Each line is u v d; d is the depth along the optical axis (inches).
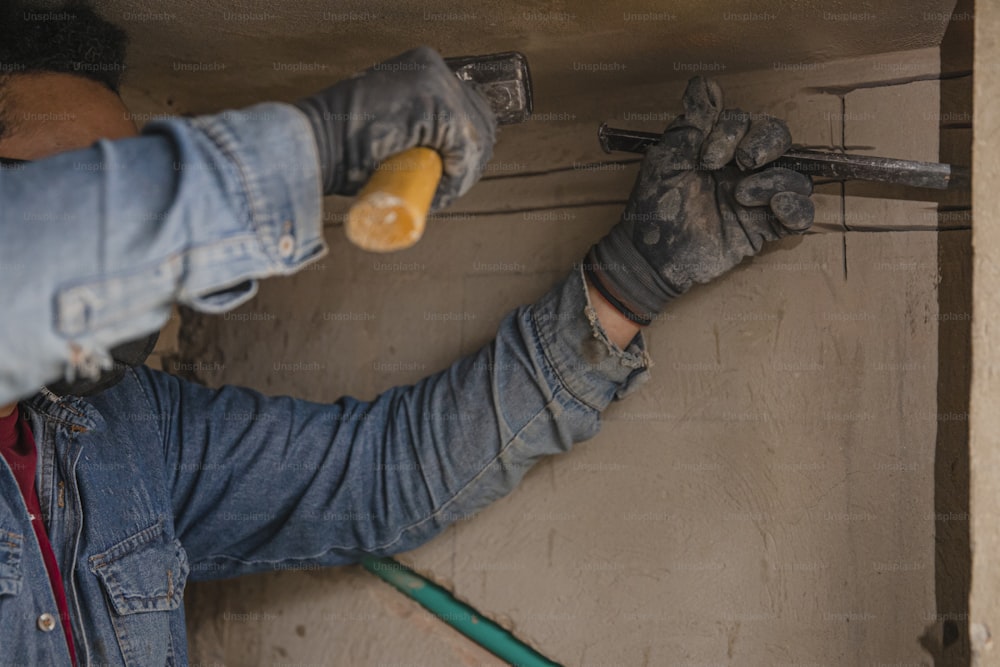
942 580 42.3
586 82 56.2
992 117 36.5
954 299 40.7
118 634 48.3
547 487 57.9
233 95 62.1
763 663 51.1
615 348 50.6
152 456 54.4
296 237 33.4
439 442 54.9
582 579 56.5
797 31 47.6
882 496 48.5
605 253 51.1
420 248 63.7
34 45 46.9
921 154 48.5
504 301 60.3
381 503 56.2
